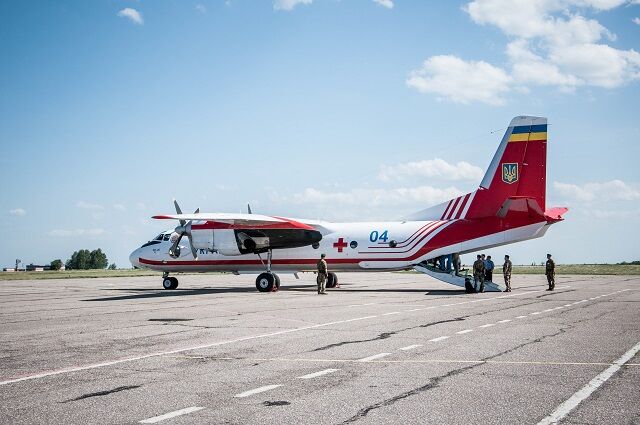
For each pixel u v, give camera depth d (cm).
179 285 4356
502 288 3378
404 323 1591
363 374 928
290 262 3356
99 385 869
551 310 1908
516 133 2953
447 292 3048
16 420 688
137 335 1417
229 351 1165
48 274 8425
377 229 3198
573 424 652
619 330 1397
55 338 1376
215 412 717
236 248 3259
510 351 1116
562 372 921
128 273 8681
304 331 1455
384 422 670
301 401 766
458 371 939
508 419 674
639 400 750
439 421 671
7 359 1094
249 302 2438
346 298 2627
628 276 5378
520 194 2938
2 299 2823
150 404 757
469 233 3011
